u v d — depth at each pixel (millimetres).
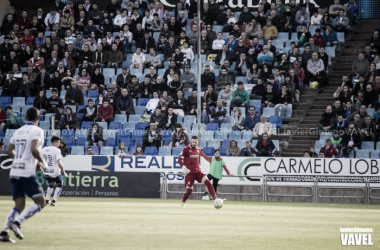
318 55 47219
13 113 43812
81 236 16391
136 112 45000
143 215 24000
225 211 27203
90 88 47094
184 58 48969
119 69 48969
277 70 45344
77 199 36188
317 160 37938
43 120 43875
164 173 38531
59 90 47500
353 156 39562
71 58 49188
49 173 29406
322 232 18719
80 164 38688
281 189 38094
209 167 38906
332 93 46750
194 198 38375
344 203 37438
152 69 46062
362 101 43000
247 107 43594
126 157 38812
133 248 14141
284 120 43594
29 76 48094
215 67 48406
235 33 49844
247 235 17422
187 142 40188
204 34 49750
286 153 41406
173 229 18641
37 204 15055
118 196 38219
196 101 43812
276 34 50438
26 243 14664
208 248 14391
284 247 14914
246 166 38312
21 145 14953
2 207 27312
